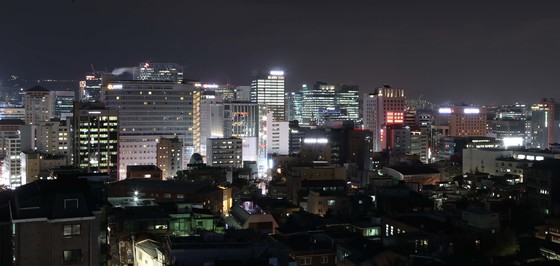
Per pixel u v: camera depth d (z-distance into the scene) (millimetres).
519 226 197250
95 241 85562
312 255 126062
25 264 82125
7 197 96500
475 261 118500
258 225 167625
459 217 182750
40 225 83312
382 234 171000
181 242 101812
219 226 145750
